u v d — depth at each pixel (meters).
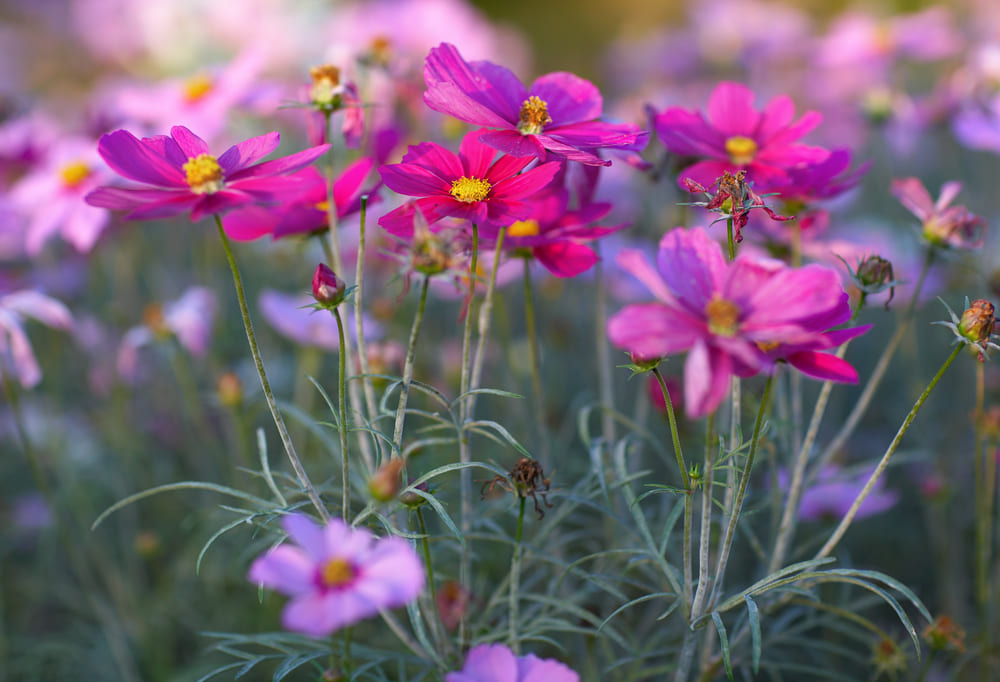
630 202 1.43
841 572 0.78
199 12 2.08
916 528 1.12
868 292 0.80
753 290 0.75
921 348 1.44
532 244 0.83
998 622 0.95
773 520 0.88
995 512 1.07
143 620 1.01
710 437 0.77
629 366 0.78
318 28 2.06
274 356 1.38
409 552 0.74
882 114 1.23
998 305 0.91
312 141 0.85
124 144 0.78
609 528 0.91
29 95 2.14
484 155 0.80
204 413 1.25
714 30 2.17
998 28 2.07
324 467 1.05
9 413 1.26
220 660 1.00
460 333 1.26
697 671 0.90
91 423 1.30
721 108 0.86
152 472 1.23
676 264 0.75
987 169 1.54
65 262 1.33
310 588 0.74
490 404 1.17
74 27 2.62
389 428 0.94
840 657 0.98
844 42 1.51
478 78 0.82
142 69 2.20
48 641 1.04
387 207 1.09
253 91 1.02
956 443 1.20
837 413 1.22
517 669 0.78
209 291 1.27
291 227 0.84
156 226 1.69
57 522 0.97
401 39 1.78
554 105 0.83
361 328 0.82
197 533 1.12
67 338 1.39
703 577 0.79
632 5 4.21
